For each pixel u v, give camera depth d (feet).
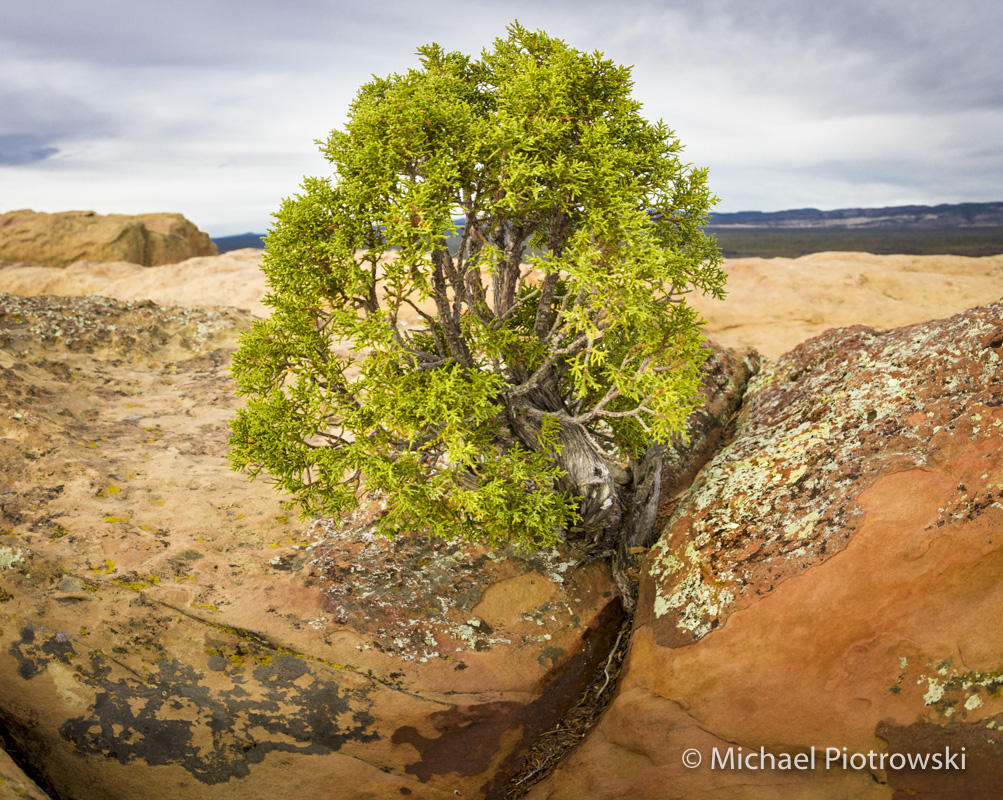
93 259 111.45
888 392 15.39
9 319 29.37
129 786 12.79
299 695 13.56
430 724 13.73
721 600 13.58
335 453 14.20
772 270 60.70
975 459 12.39
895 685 11.37
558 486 16.66
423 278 12.48
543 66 13.08
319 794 13.02
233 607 14.64
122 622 13.88
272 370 14.84
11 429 20.34
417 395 12.89
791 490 14.69
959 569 11.51
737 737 12.19
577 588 16.75
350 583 15.81
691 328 13.47
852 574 12.26
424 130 12.39
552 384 16.31
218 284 69.36
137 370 29.50
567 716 15.21
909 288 58.65
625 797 12.62
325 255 12.89
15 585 14.02
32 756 12.85
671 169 13.24
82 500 17.72
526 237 15.07
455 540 17.35
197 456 21.93
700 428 23.44
